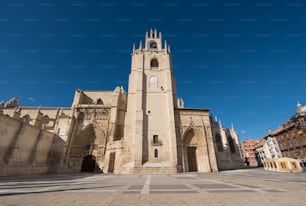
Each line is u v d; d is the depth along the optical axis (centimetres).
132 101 3975
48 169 3184
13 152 2430
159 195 665
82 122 4150
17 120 2597
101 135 4056
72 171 3562
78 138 3944
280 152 6316
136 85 4059
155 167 3056
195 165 3534
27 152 2758
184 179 1529
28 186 1027
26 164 2600
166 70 4209
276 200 550
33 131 2925
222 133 5281
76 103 4659
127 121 3744
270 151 6850
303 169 2539
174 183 1163
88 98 5109
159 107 3809
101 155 3822
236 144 5678
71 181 1411
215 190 787
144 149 3347
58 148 3494
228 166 4794
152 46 5350
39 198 611
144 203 523
